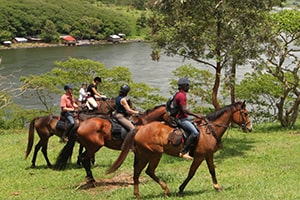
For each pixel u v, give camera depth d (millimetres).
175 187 11820
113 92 29500
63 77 30453
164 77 53531
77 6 130625
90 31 120250
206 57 17891
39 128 15180
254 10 16984
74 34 118875
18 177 14250
